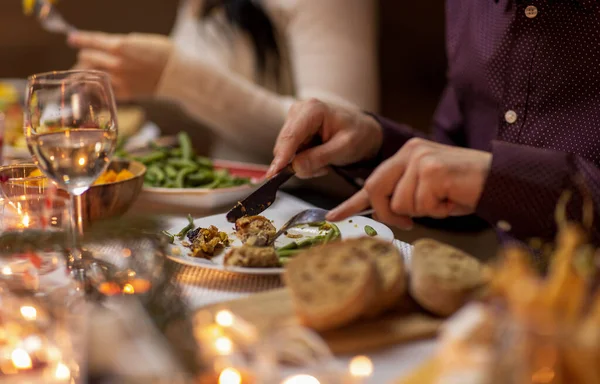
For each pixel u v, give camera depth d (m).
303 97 1.78
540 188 0.76
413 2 2.76
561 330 0.53
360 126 1.05
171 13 3.25
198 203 1.09
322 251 0.72
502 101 1.07
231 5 1.97
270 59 1.97
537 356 0.53
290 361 0.64
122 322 0.66
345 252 0.72
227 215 0.93
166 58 1.53
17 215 0.81
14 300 0.73
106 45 1.49
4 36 3.09
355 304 0.67
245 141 1.70
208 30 2.01
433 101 2.82
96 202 0.92
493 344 0.55
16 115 1.49
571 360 0.53
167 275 0.72
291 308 0.70
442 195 0.77
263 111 1.65
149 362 0.63
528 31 1.04
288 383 0.61
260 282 0.79
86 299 0.72
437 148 0.80
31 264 0.78
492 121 1.11
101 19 3.21
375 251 0.74
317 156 1.00
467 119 1.18
